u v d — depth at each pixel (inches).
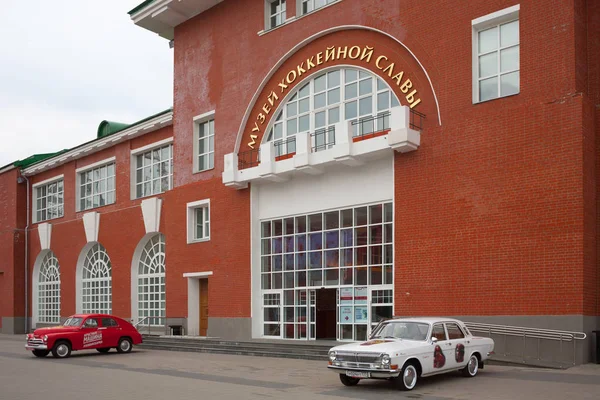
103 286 1411.2
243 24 1043.3
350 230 866.8
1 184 1745.8
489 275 693.9
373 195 837.8
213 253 1044.5
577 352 619.8
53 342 828.0
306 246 923.4
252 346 862.5
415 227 767.1
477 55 745.6
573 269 633.0
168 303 1124.5
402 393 478.9
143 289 1291.8
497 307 683.4
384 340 528.1
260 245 989.2
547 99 673.6
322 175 906.1
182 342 969.5
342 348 514.3
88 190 1498.5
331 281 883.4
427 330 528.7
